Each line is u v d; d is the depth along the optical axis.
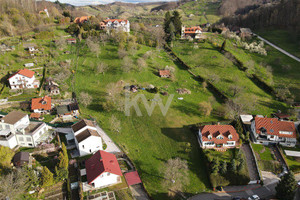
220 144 85.25
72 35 164.88
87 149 79.56
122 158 80.75
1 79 113.75
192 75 129.62
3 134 77.69
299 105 113.38
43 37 154.38
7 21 162.00
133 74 124.38
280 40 178.62
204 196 71.19
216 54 148.88
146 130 92.69
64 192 66.31
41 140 82.19
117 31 157.75
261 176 78.06
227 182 74.50
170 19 174.00
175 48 156.88
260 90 122.38
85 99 102.25
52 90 107.50
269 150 88.56
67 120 94.06
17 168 68.44
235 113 102.12
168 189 72.12
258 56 155.75
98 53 140.50
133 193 69.38
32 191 64.88
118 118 97.50
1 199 57.78
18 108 98.94
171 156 82.31
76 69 126.12
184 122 96.88
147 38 167.12
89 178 68.00
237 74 131.75
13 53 134.38
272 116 105.25
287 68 140.88
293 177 66.69
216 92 116.12
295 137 89.38
